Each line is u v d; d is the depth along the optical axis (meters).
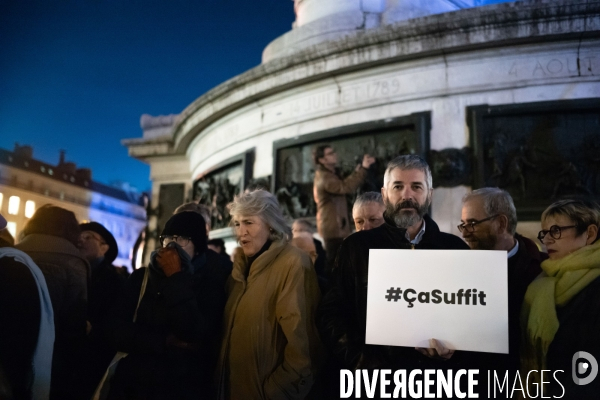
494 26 9.44
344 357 3.76
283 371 4.01
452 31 9.72
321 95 11.45
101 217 58.25
